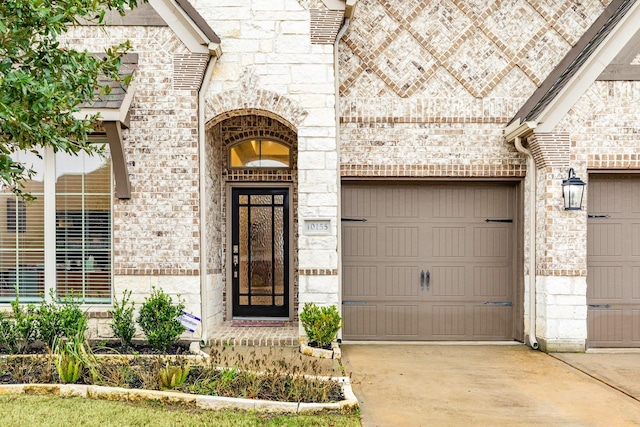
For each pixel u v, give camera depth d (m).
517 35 7.47
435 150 7.39
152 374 4.90
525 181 7.39
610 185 7.15
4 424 3.79
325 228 6.86
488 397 4.90
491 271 7.66
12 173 3.76
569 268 6.80
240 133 8.27
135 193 6.77
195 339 6.73
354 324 7.65
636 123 6.79
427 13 7.50
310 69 6.89
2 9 3.46
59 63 4.00
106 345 6.46
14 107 3.42
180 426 3.82
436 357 6.53
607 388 5.22
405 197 7.64
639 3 6.56
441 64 7.44
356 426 3.95
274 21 6.89
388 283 7.66
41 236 7.01
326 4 6.85
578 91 6.75
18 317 5.95
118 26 6.75
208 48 6.68
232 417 4.04
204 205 6.91
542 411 4.52
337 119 7.03
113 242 6.80
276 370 5.00
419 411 4.49
